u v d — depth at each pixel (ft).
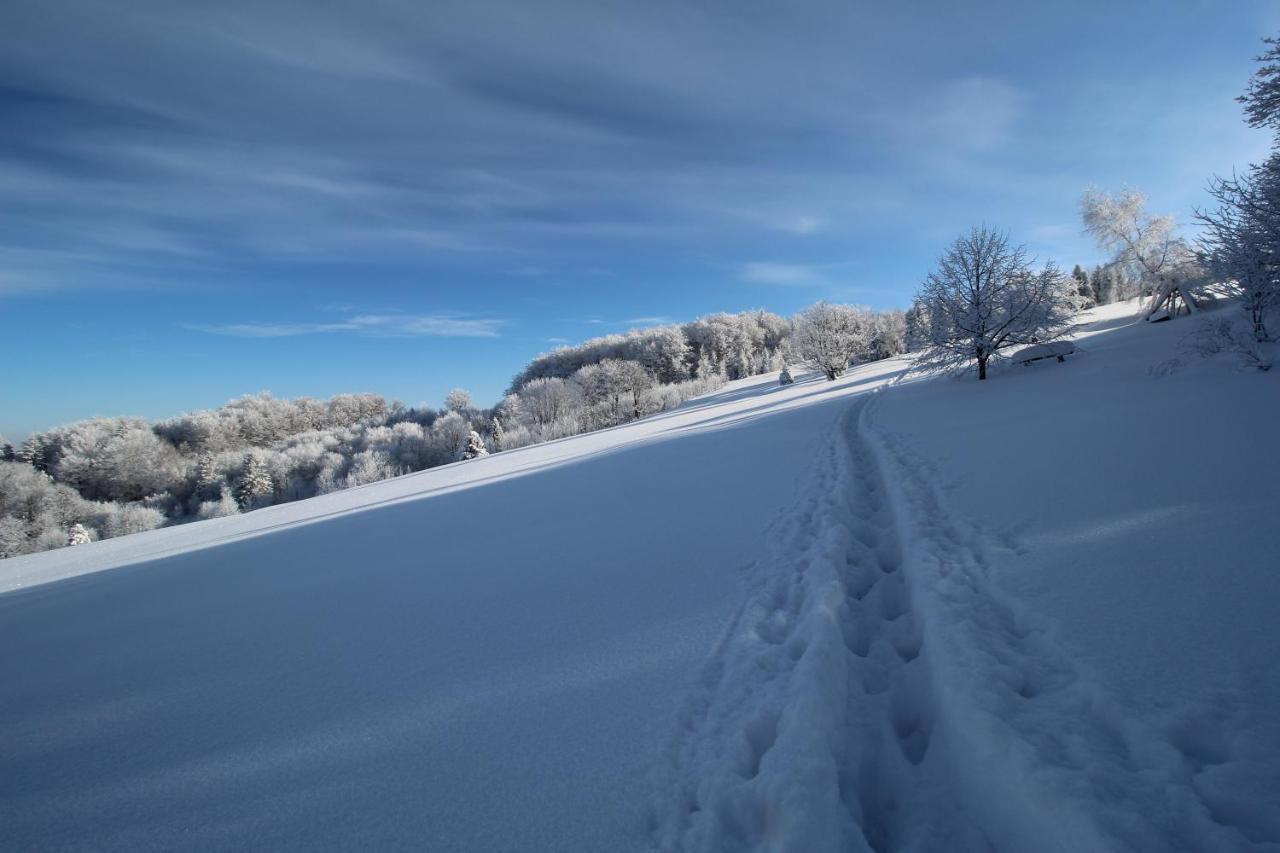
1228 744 5.64
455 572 17.84
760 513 18.95
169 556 33.63
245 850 6.66
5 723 11.09
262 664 12.56
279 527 39.47
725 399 135.54
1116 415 20.70
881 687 8.80
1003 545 11.45
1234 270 24.27
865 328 136.15
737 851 5.70
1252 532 9.66
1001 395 33.12
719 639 10.39
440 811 6.89
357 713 9.69
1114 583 9.09
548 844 6.15
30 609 22.75
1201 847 4.71
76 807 7.93
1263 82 24.77
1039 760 5.89
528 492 33.35
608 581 14.56
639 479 30.66
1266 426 15.30
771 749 6.84
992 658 7.82
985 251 42.45
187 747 9.31
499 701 9.39
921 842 5.97
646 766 7.22
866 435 29.37
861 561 13.65
